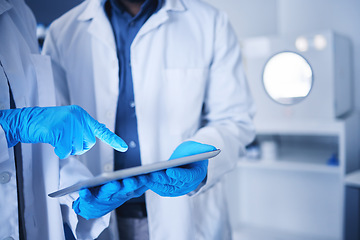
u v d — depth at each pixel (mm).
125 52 891
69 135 559
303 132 1896
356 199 1541
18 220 694
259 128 2016
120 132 885
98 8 891
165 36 899
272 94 1818
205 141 786
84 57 900
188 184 645
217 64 947
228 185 2186
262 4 2420
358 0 2127
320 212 2148
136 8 878
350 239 1575
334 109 1848
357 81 2201
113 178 473
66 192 494
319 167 1866
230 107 944
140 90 866
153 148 875
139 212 886
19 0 793
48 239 754
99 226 741
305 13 2322
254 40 2037
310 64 1885
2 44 687
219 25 948
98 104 881
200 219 948
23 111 570
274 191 2281
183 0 960
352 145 1999
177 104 903
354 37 2168
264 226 2338
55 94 828
